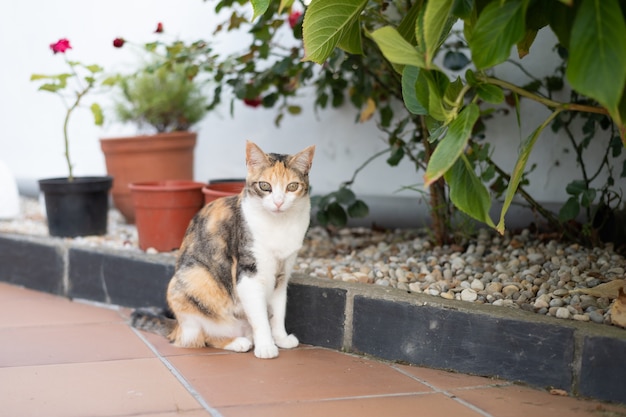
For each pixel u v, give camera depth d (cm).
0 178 515
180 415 232
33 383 263
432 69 211
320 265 362
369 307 296
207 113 518
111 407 239
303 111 488
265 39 386
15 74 675
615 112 182
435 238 393
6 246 438
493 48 198
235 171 534
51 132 650
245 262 290
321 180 488
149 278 372
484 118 413
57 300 402
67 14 618
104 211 449
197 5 526
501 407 239
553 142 397
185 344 309
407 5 339
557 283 307
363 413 234
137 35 567
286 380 267
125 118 501
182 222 397
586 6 180
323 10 237
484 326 269
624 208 367
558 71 381
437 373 276
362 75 383
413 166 446
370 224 457
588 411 235
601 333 245
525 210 400
